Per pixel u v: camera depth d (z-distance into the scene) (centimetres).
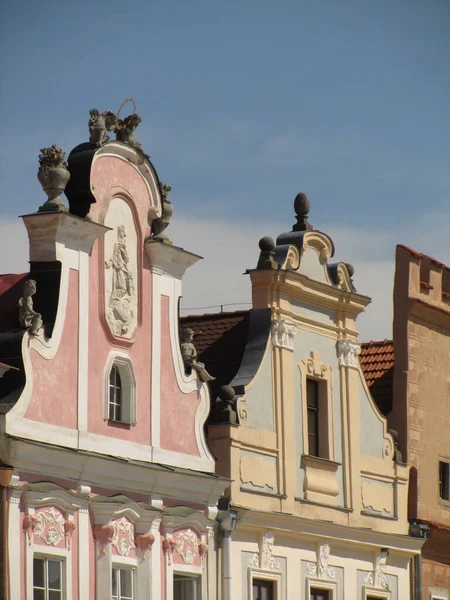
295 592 7625
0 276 6600
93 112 6675
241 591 7262
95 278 6612
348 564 8031
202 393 7181
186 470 6988
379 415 8406
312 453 7931
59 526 6266
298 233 7944
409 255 8731
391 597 8306
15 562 6022
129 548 6619
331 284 8094
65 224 6425
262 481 7469
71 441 6394
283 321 7731
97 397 6562
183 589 7012
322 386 8038
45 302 6412
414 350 8744
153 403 6888
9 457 6031
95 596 6419
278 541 7550
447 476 8900
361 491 8156
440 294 8975
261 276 7706
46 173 6450
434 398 8862
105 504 6462
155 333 6944
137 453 6756
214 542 7150
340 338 8169
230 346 7788
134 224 6875
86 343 6525
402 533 8406
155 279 6975
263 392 7569
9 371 6200
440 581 8700
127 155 6831
